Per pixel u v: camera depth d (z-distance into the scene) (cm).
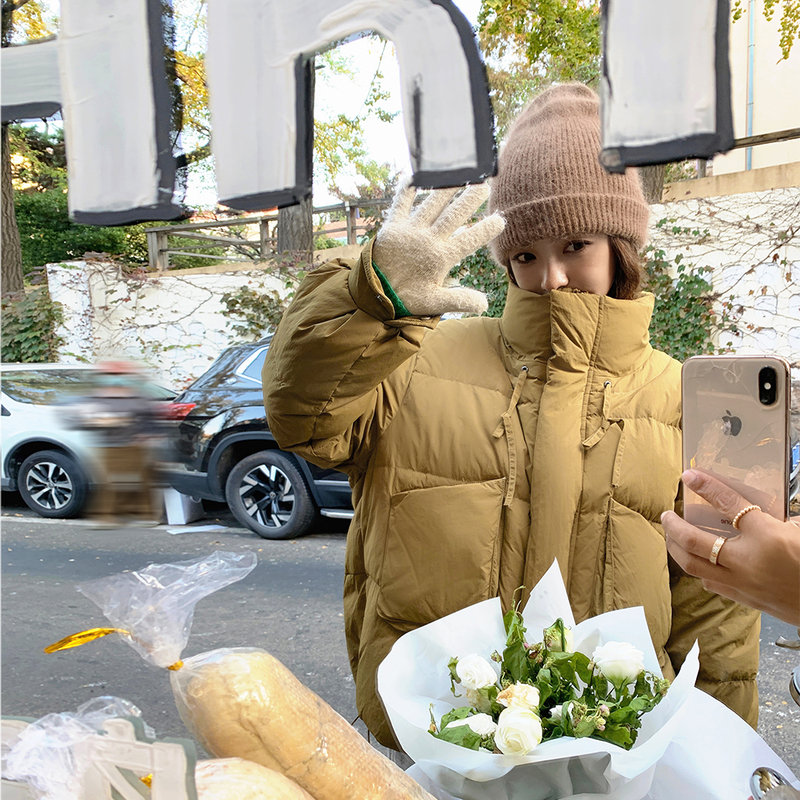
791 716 250
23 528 303
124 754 47
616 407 115
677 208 514
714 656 115
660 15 53
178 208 58
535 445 113
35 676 91
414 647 90
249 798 50
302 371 99
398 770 71
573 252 115
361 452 119
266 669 60
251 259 673
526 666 85
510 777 77
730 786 79
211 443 455
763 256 496
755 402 78
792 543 66
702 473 74
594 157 109
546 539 110
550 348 118
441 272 90
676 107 54
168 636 60
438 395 117
